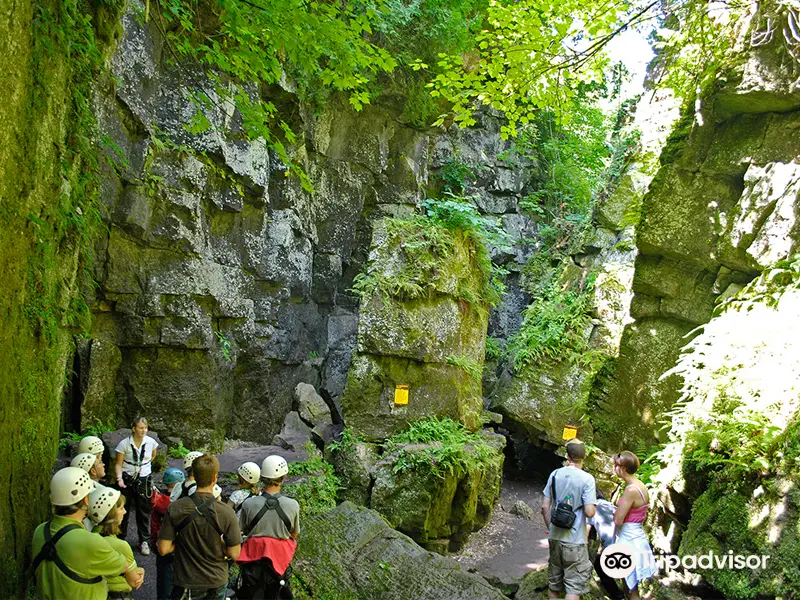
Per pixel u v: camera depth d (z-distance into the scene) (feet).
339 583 17.94
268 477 14.07
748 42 20.59
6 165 11.53
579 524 15.53
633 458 16.02
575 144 63.10
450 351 36.35
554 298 51.01
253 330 36.06
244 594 13.55
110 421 28.40
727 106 21.48
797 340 16.26
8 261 11.84
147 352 29.73
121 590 11.05
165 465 27.81
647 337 24.49
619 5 20.29
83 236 16.37
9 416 12.04
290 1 17.22
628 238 47.34
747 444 15.21
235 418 35.70
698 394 18.70
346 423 34.37
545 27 21.56
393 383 34.91
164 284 29.58
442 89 23.38
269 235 37.58
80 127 16.08
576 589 15.15
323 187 43.91
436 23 41.86
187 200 30.04
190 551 12.03
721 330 18.62
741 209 21.03
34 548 10.55
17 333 12.41
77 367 27.20
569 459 16.35
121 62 25.14
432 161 53.93
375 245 36.68
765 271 19.07
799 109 19.85
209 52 19.71
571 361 45.32
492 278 46.91
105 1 17.69
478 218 38.73
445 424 34.83
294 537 14.11
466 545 33.96
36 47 12.71
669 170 23.47
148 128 27.63
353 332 46.26
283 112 37.40
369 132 46.06
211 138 31.17
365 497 32.42
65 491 10.57
